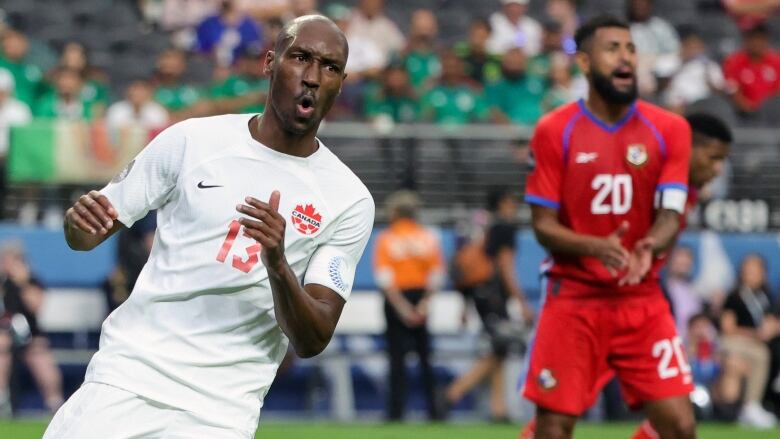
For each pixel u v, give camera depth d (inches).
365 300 1875.0
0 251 1786.4
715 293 1873.8
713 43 2495.1
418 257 1694.1
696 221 1942.7
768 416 1743.4
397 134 1919.3
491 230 1763.0
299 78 583.2
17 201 1828.2
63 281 1809.8
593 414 1825.8
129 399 585.9
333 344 1863.9
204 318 592.7
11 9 2340.1
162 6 2418.8
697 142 949.2
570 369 872.3
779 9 2591.0
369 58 2178.9
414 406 1862.7
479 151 1951.3
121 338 595.2
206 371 593.3
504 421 1743.4
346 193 617.9
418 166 1930.4
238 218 593.6
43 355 1713.8
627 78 863.7
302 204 604.1
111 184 609.6
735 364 1745.8
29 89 1934.1
